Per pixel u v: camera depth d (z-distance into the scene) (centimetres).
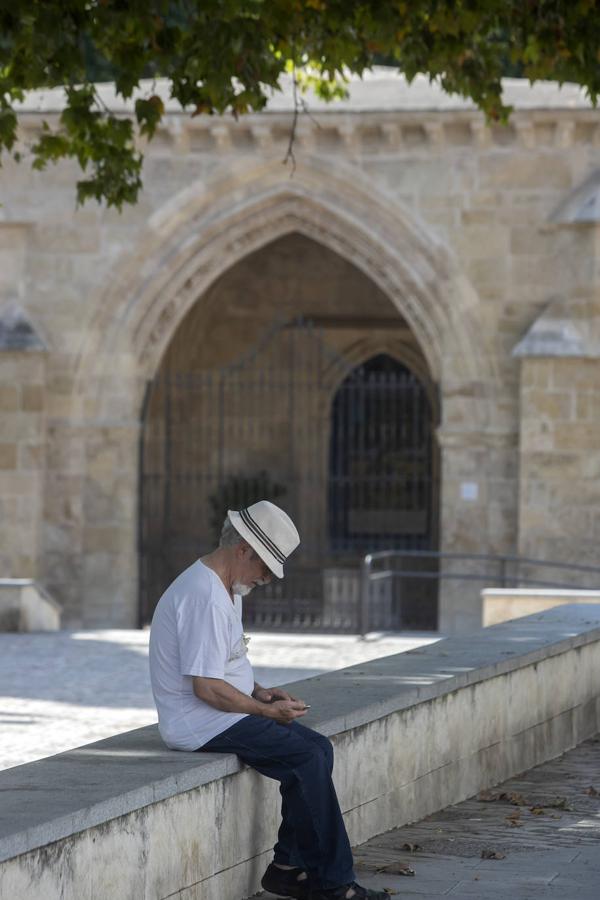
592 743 1266
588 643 1276
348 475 3850
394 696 866
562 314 2672
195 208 2802
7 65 1422
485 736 1029
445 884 744
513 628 1277
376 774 853
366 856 805
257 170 2773
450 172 2727
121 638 2225
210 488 3691
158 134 2778
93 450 2827
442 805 952
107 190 1569
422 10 1466
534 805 972
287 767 668
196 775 643
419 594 3612
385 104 2686
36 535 2775
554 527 2659
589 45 1484
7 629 2284
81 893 565
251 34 1391
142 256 2809
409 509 3834
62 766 646
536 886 743
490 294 2723
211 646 659
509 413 2723
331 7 1447
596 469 2648
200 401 3709
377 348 3744
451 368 2753
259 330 3716
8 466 2778
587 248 2655
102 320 2817
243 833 702
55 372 2820
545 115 2639
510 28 1550
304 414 3719
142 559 2895
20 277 2814
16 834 522
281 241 3694
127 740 707
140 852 610
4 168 2812
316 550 3706
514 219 2708
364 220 2764
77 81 1511
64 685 1717
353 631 2817
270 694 710
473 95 1602
